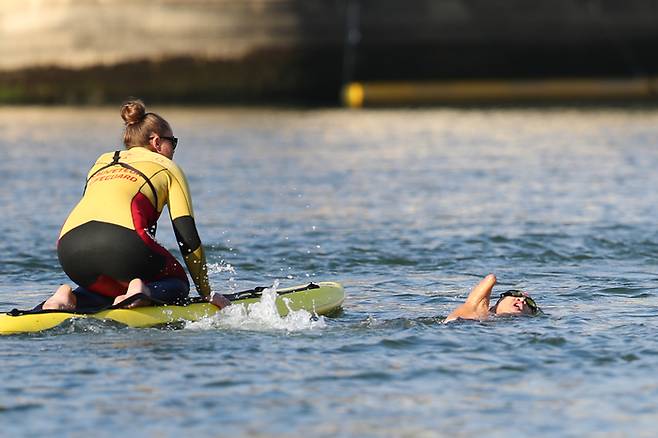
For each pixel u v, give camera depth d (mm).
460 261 42406
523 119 113000
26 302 34812
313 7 123375
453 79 127125
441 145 91625
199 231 49781
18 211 55750
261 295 32188
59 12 122375
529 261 42312
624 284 36969
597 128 104000
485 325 29734
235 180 69750
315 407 22312
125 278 29781
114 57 122875
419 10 125250
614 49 128000
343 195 62781
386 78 126188
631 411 22156
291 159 82062
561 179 69312
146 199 30031
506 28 126375
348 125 107625
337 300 33094
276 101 125250
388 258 43062
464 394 23250
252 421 21422
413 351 26750
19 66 123875
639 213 54375
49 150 86938
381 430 20969
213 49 122875
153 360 25828
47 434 20672
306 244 46156
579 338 28016
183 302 30672
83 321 28766
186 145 91250
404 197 61781
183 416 21703
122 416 21688
